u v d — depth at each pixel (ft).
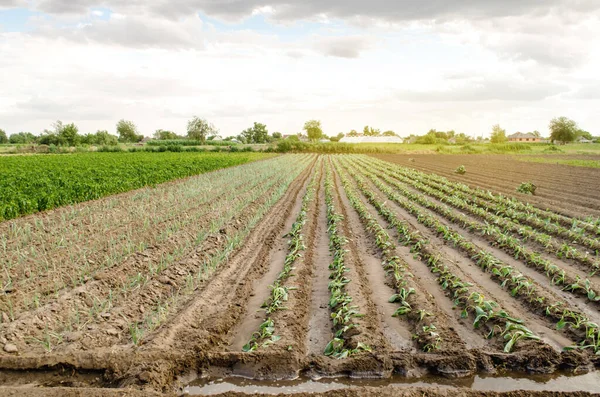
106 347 21.07
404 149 289.12
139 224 45.78
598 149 288.30
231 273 32.32
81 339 21.66
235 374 19.31
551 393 16.93
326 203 63.87
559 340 21.65
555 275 30.27
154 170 95.04
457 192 72.28
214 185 81.97
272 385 18.54
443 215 54.49
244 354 19.88
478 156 223.92
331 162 167.12
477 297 25.25
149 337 21.98
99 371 19.19
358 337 21.17
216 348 21.24
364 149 279.28
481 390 17.39
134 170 92.63
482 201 62.90
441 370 19.24
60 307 24.72
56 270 30.53
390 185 88.43
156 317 24.44
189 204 59.47
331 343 20.62
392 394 16.72
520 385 18.40
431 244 38.01
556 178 102.22
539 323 23.53
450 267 31.83
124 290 27.35
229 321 23.97
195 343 21.08
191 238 41.16
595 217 51.16
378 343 20.85
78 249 35.60
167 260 33.27
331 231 45.39
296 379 18.90
